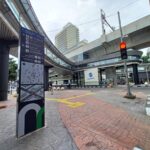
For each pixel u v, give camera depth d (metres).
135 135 3.67
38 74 4.23
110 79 34.81
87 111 6.61
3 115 6.02
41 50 4.42
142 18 27.86
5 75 11.77
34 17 14.91
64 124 4.60
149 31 28.59
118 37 33.25
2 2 8.00
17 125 3.51
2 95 11.34
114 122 4.83
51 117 5.54
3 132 3.94
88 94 15.07
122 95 12.84
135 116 5.66
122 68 38.03
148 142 3.24
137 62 30.48
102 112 6.38
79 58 47.88
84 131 3.95
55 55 31.52
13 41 11.88
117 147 2.98
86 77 39.19
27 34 3.96
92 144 3.13
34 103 4.02
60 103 9.24
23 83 3.72
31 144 3.15
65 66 39.72
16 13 10.71
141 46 32.91
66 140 3.34
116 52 35.28
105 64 34.94
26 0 11.85
